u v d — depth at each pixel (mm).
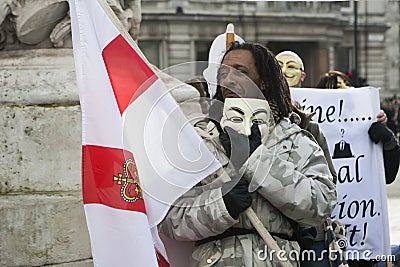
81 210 4383
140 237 3596
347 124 5688
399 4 53688
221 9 47344
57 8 4699
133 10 5258
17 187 4453
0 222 4344
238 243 3658
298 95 5645
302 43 52031
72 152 4449
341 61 53594
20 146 4457
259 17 49125
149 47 45812
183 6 45938
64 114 4449
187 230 3670
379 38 53562
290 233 3766
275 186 3590
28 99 4496
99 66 3678
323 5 51344
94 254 3580
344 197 5688
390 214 11227
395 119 35625
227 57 3896
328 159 4387
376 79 53500
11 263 4344
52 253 4348
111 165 3609
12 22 4789
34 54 4691
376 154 5715
